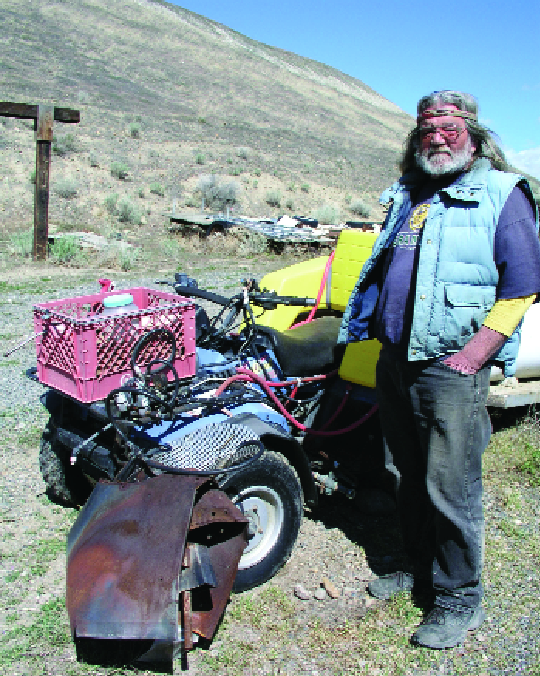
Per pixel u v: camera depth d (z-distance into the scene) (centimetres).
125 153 3525
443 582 347
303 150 5009
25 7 7706
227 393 414
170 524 318
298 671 323
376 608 369
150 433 386
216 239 2044
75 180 2758
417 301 320
